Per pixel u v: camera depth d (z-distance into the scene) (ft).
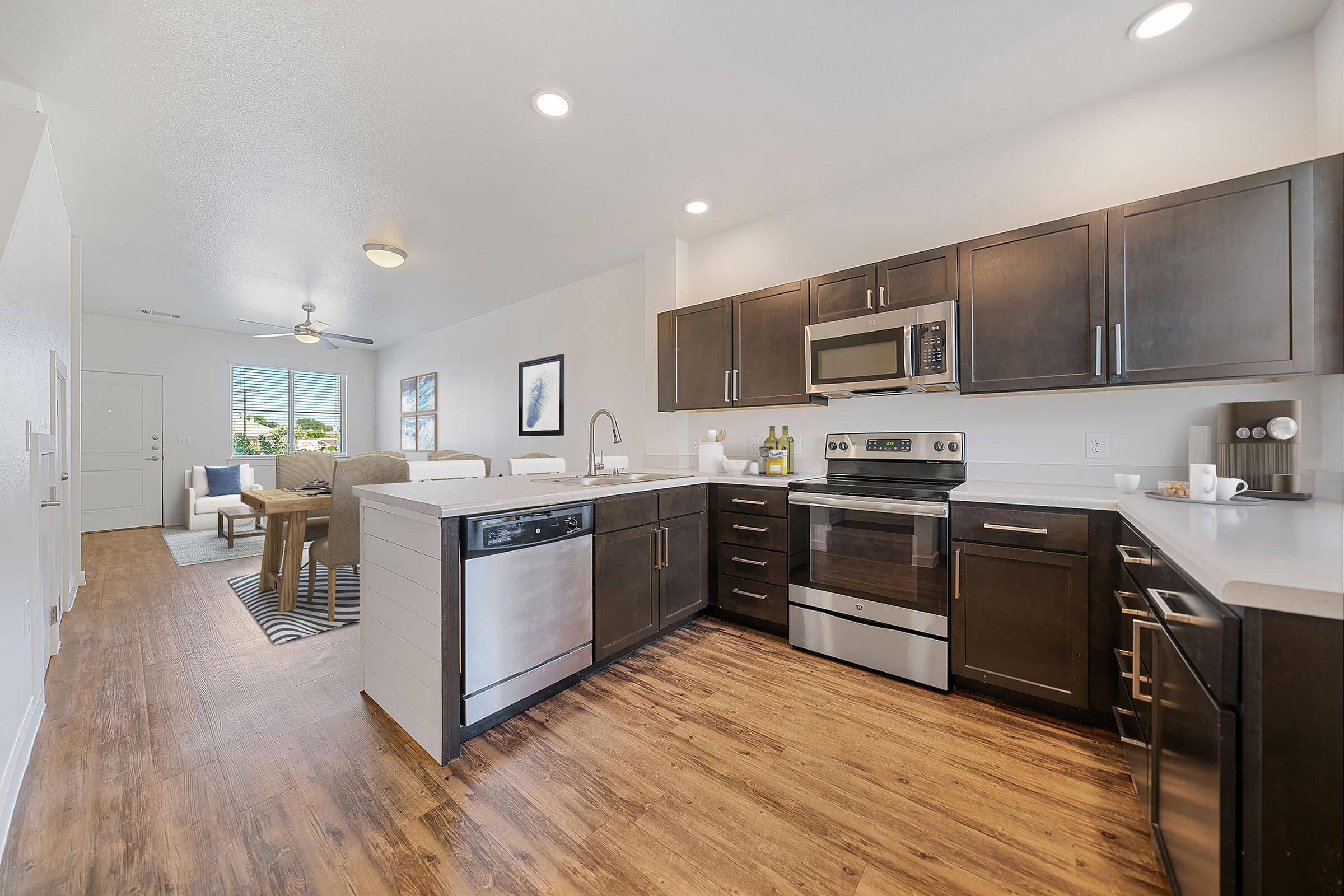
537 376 16.80
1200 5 5.59
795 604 8.64
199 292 16.24
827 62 6.40
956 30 5.90
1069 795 5.01
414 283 15.46
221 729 6.21
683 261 12.23
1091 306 6.51
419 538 5.90
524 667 6.38
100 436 19.84
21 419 5.76
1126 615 5.44
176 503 21.39
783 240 10.62
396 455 10.49
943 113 7.48
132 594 11.57
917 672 7.32
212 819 4.70
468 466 9.91
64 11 5.47
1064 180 7.53
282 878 4.05
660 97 7.04
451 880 4.05
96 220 10.68
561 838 4.50
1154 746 4.10
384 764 5.54
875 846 4.40
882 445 8.80
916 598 7.32
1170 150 6.79
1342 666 2.50
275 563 11.93
